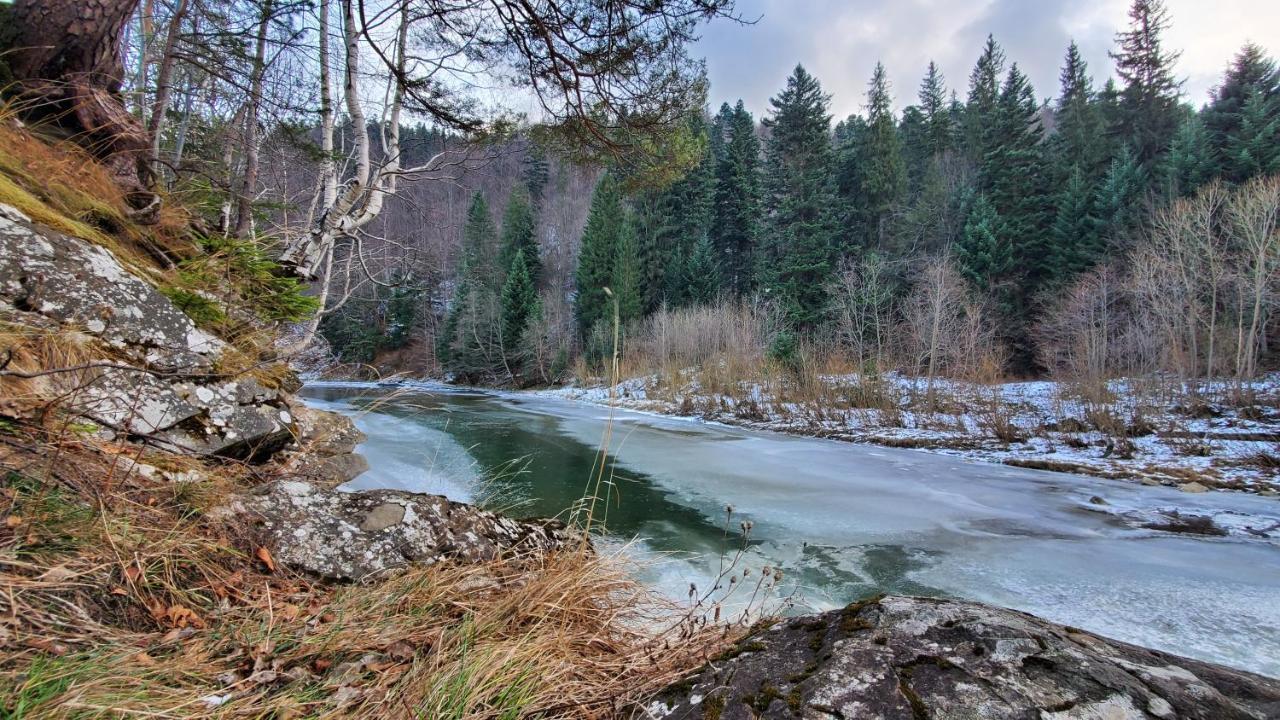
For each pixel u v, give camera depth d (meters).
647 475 8.12
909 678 0.93
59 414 1.64
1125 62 31.94
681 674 1.33
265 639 1.39
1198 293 16.67
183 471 1.98
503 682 1.29
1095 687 0.86
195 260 3.31
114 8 3.27
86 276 2.14
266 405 2.84
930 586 4.26
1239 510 6.55
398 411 13.29
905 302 23.66
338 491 2.30
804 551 5.00
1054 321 20.89
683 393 19.05
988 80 37.31
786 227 31.19
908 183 34.62
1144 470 8.66
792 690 0.96
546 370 30.00
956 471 8.80
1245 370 15.44
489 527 2.49
